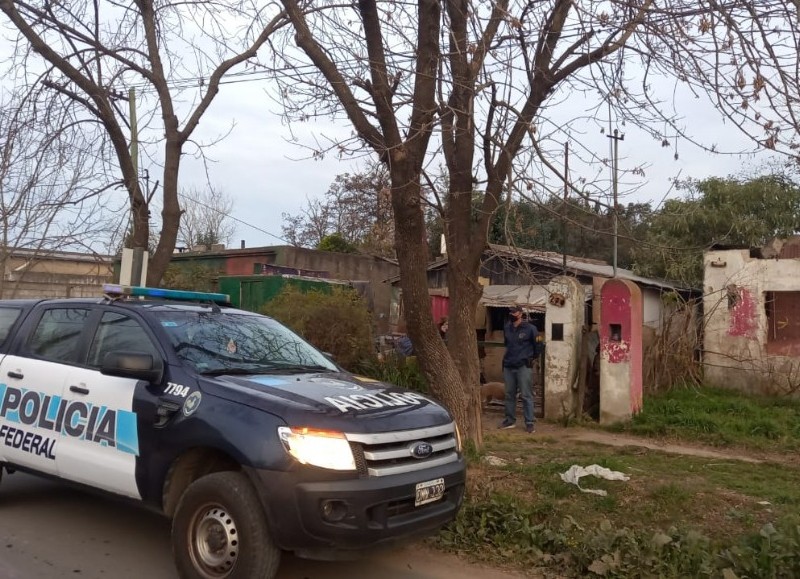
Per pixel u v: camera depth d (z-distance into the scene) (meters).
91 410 4.94
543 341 11.27
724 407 10.95
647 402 11.20
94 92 9.66
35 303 5.99
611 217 6.84
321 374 5.10
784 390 12.19
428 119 6.75
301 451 3.86
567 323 11.01
